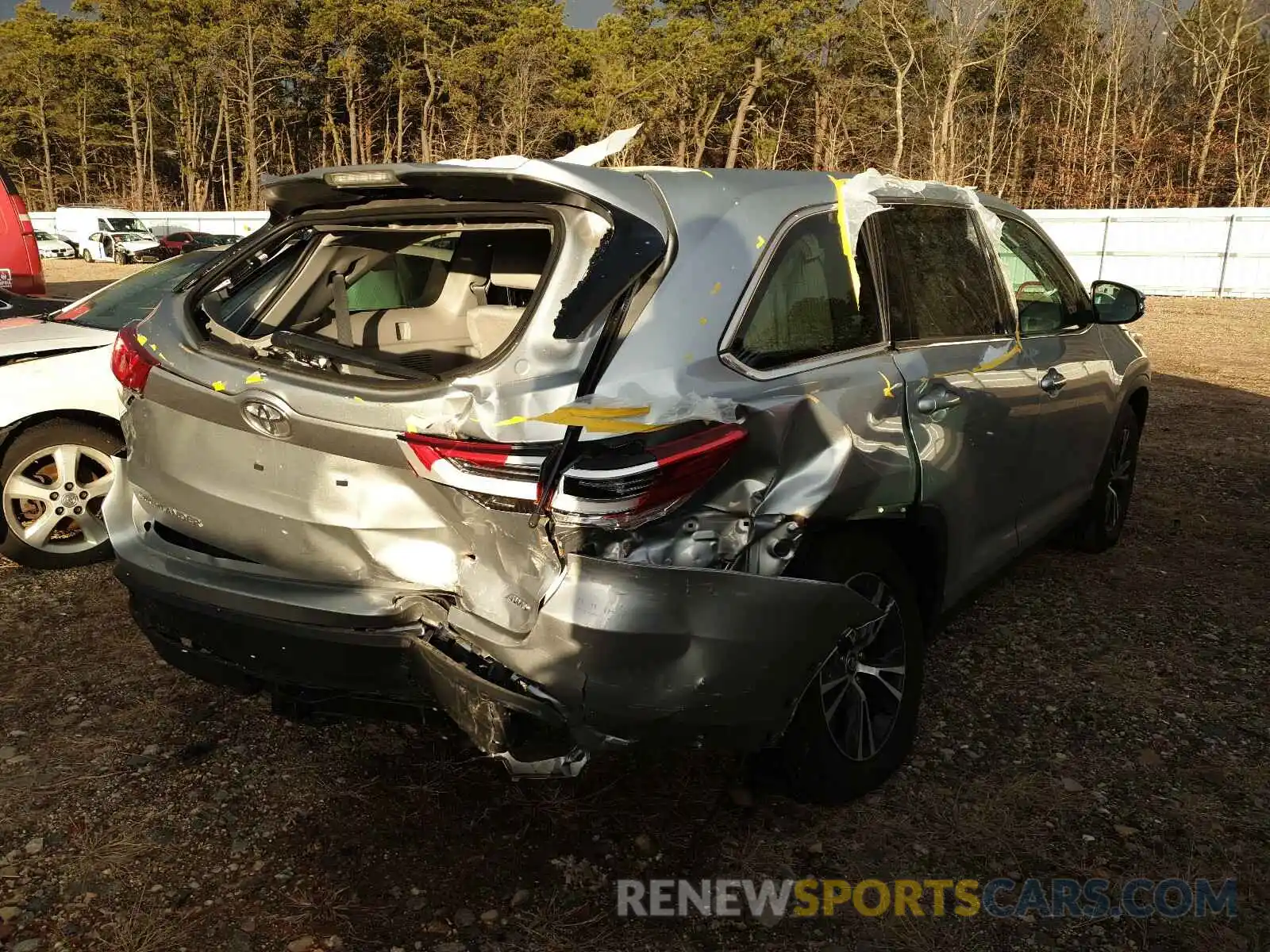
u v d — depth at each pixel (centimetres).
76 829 280
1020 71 5662
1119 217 2658
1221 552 539
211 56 7169
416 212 279
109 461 477
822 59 5591
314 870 266
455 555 249
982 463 343
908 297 329
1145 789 315
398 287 395
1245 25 4625
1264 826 298
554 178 249
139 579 285
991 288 382
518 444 223
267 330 317
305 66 7488
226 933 242
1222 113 4650
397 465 241
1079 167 4925
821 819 295
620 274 243
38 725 335
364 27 6725
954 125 4912
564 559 226
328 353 262
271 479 263
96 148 8344
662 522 231
